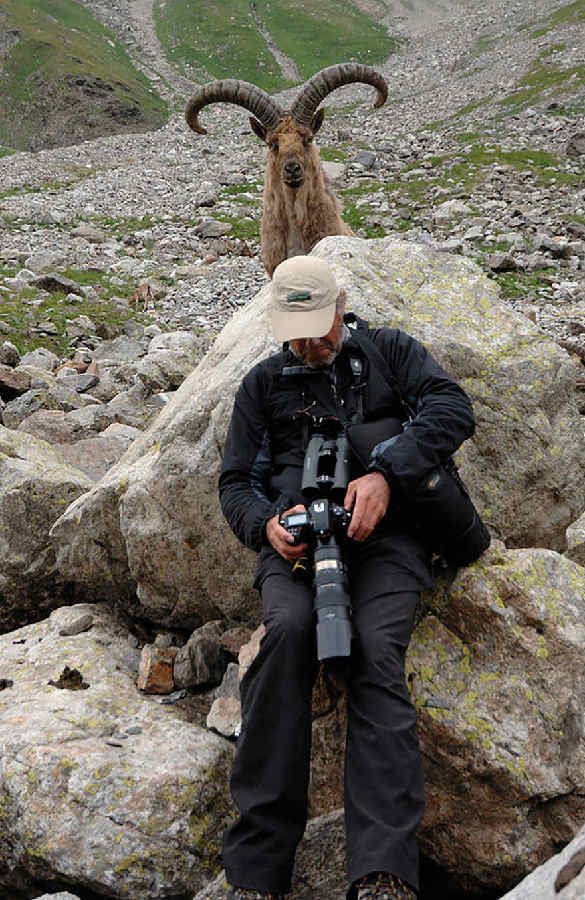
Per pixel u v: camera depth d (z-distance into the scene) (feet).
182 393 15.62
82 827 10.59
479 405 13.73
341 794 11.55
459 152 85.51
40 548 16.76
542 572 11.82
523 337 14.43
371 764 9.26
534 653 11.14
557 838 10.52
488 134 92.68
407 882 8.68
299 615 10.09
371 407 11.27
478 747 10.57
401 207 70.69
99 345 40.81
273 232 33.40
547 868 7.89
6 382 30.89
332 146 98.22
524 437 13.79
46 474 17.31
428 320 14.30
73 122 180.24
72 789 10.80
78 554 15.62
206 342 38.24
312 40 230.07
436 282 15.14
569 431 14.14
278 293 11.10
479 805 10.68
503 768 10.44
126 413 28.86
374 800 9.11
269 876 9.32
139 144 116.37
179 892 10.50
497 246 57.16
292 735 9.68
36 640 14.69
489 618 11.33
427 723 10.78
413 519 11.04
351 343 11.37
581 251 53.98
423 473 10.49
